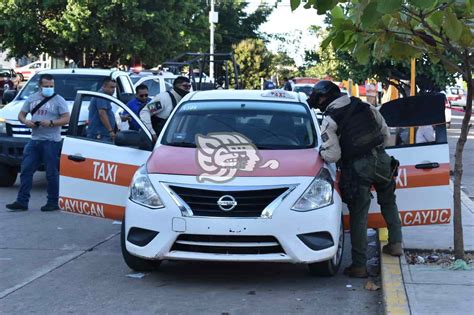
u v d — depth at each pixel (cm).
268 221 598
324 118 650
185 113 751
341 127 642
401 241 695
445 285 596
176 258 611
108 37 2997
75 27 2909
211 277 680
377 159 651
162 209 612
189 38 3753
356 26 614
